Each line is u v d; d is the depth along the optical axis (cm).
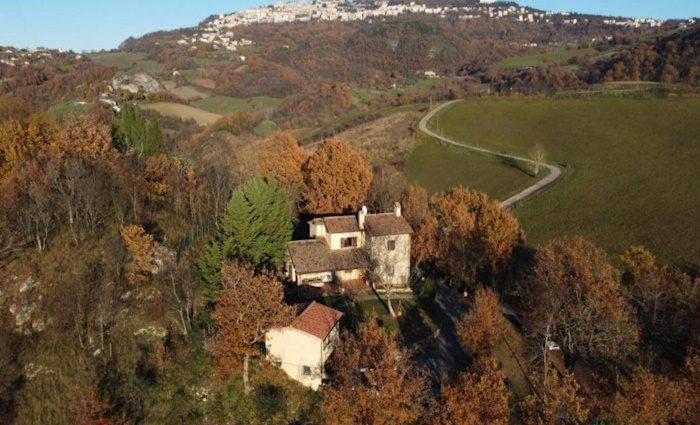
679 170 10244
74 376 4378
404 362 4088
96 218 5925
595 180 10712
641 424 3234
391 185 8850
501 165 12588
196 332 4812
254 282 4238
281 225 6128
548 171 11856
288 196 7525
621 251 7938
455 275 6756
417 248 6762
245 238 5384
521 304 6194
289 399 4419
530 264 7738
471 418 3425
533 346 5200
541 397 3972
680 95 14988
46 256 5259
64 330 4669
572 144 13212
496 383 3656
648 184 9956
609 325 4672
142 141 8088
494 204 7706
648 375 3459
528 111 16325
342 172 8088
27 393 4222
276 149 9444
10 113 9062
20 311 4781
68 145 6981
